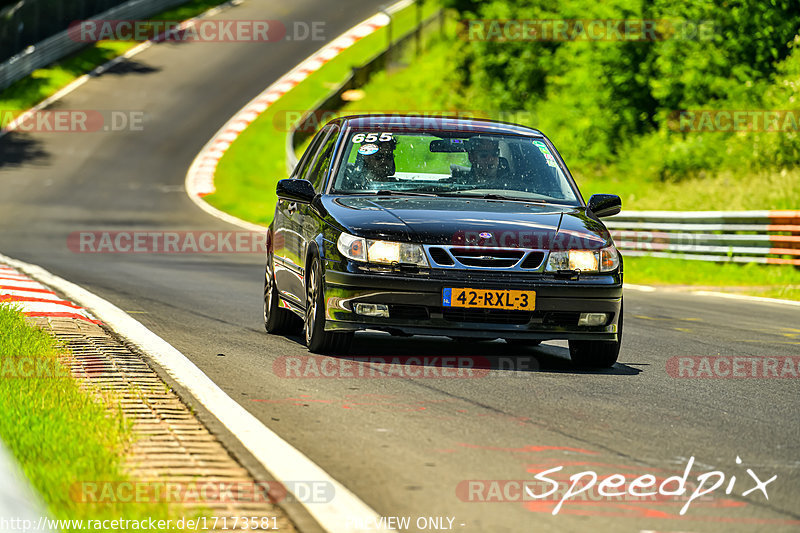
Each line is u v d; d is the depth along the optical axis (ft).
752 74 346.95
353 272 87.10
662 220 249.34
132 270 191.11
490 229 88.38
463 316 86.94
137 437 59.00
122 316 113.91
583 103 395.75
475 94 491.72
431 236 87.40
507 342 107.86
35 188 440.45
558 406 73.51
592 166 377.91
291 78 642.22
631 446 62.39
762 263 224.74
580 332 88.33
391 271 86.79
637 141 371.76
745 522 48.34
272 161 517.14
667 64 358.84
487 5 483.10
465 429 65.36
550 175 100.42
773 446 63.82
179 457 55.42
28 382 71.41
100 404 66.39
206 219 375.66
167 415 65.16
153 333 101.60
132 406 67.21
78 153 514.68
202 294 147.95
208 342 99.45
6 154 508.12
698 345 112.06
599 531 46.68
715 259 231.50
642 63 380.37
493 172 99.55
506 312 86.94
